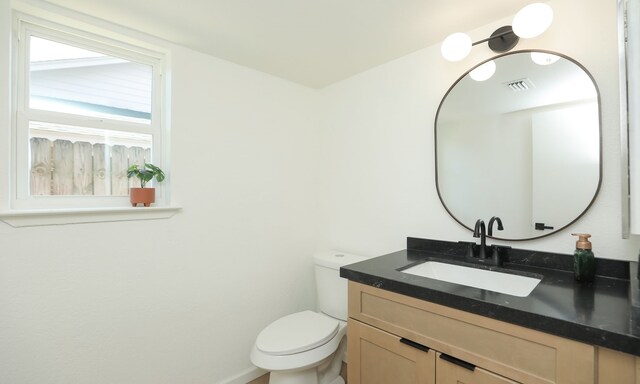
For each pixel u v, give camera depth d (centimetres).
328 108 223
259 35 152
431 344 100
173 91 159
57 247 126
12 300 117
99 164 147
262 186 196
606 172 113
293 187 214
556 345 76
